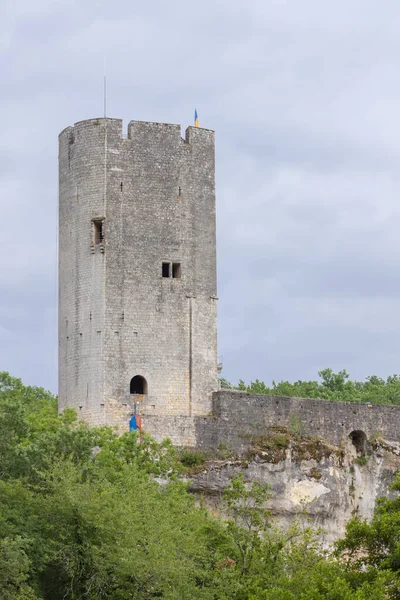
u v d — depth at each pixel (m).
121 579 109.81
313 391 196.62
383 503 117.81
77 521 110.81
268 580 109.31
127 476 118.12
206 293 139.75
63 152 141.00
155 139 139.50
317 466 140.12
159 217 138.62
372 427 145.25
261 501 119.00
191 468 133.50
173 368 137.00
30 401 160.38
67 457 121.00
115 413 134.88
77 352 137.12
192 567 110.00
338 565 110.12
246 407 138.25
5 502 111.12
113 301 136.38
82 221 138.25
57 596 110.00
